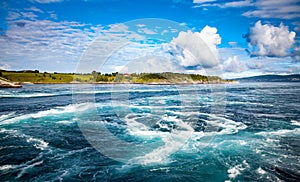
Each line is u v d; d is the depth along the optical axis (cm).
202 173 933
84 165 1009
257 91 4731
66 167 994
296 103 2834
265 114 2080
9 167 993
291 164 1007
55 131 1508
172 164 1001
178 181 877
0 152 1153
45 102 2762
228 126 1606
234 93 4250
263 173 931
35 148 1209
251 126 1623
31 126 1641
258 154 1113
